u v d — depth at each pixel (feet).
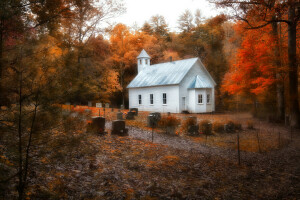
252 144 37.27
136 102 111.14
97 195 14.79
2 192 10.36
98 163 21.24
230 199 16.74
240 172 23.20
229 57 129.59
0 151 10.53
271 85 67.72
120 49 141.49
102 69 104.83
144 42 153.28
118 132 39.06
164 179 19.66
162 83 96.43
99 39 87.97
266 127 58.18
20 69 10.30
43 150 11.74
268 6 48.34
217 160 27.25
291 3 47.44
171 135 43.32
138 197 15.39
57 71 11.16
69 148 11.89
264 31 64.54
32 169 15.78
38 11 20.52
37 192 13.10
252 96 71.77
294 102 57.31
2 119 10.48
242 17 53.21
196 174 21.85
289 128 56.85
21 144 10.76
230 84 79.51
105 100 112.68
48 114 11.22
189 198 16.17
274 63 61.98
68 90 11.48
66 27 40.96
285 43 67.72
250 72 68.03
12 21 12.38
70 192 14.55
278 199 17.10
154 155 27.48
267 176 22.22
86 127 12.44
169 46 167.73
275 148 34.71
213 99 101.24
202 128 47.32
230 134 47.09
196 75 98.53
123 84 144.25
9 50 10.43
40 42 11.11
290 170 24.21
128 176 19.26
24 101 10.79
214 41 153.48
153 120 51.11
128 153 27.04
